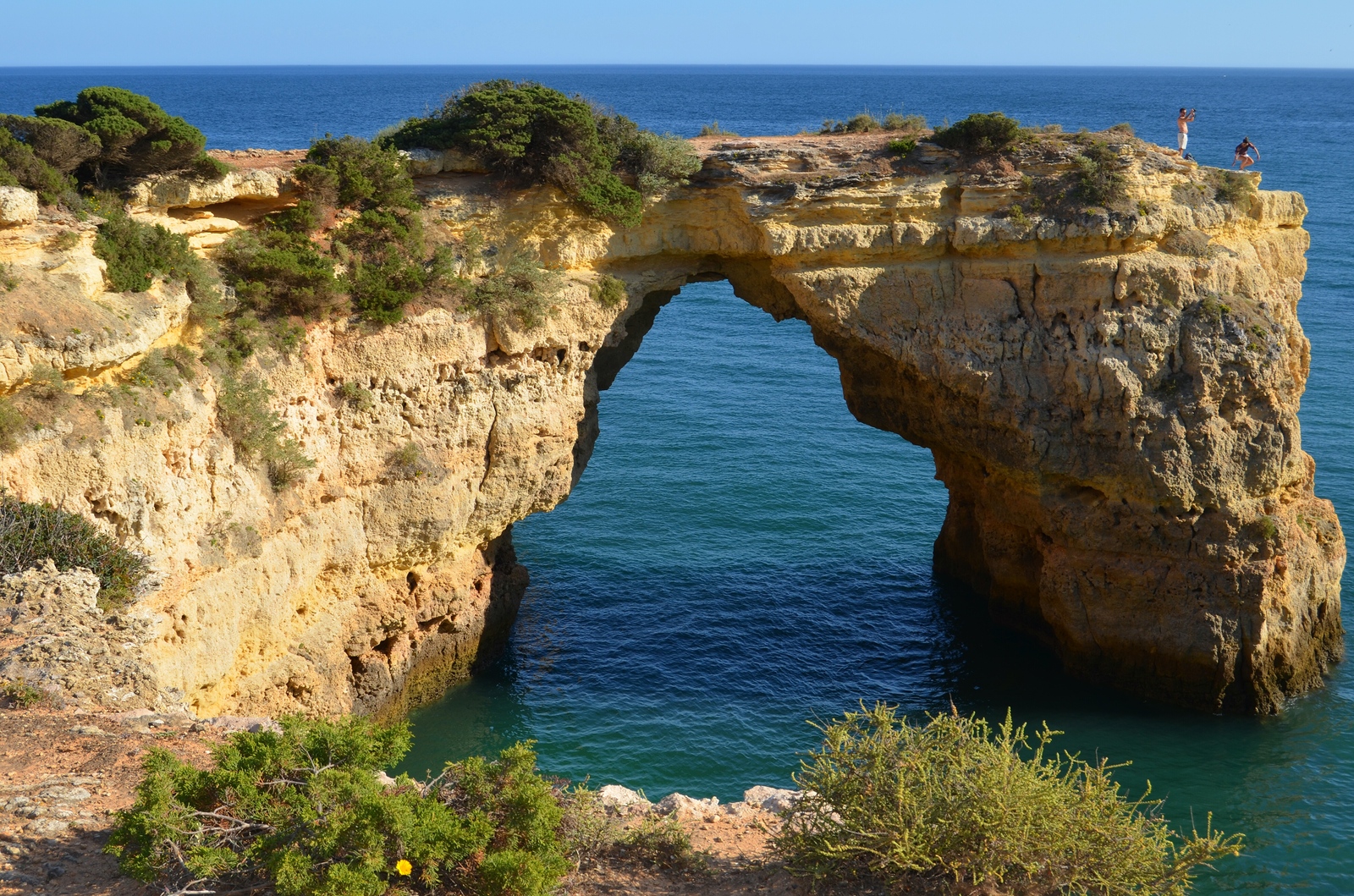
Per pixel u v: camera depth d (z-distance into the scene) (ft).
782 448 167.73
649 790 89.86
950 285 110.83
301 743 44.29
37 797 43.75
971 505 127.34
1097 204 106.32
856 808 44.70
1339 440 157.69
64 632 59.77
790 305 119.55
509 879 38.70
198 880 37.76
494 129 100.12
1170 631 106.42
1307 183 411.34
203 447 81.87
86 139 79.82
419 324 95.71
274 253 88.89
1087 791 45.27
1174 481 104.01
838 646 115.65
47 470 70.33
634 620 119.03
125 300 77.82
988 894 42.11
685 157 108.88
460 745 97.60
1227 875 79.36
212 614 81.92
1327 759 96.43
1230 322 104.37
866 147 113.29
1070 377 106.52
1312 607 108.68
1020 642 118.73
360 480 95.50
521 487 106.93
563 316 104.94
